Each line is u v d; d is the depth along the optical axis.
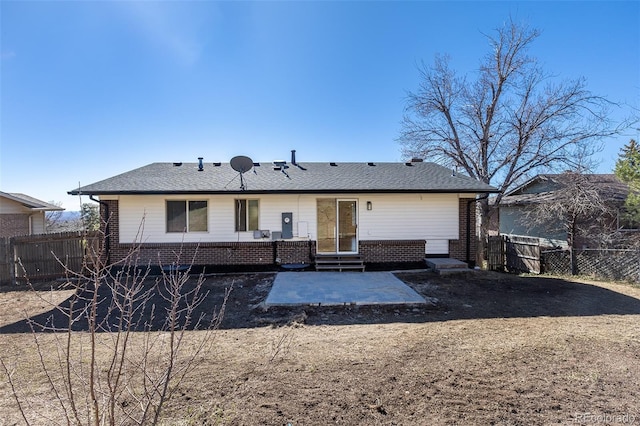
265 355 4.68
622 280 10.16
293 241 12.20
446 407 3.25
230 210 12.03
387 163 15.78
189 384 3.76
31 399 3.46
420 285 9.42
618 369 4.11
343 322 6.36
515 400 3.37
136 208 11.63
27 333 5.81
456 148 18.61
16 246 10.48
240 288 9.17
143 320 6.55
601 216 13.36
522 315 6.70
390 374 4.01
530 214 16.50
